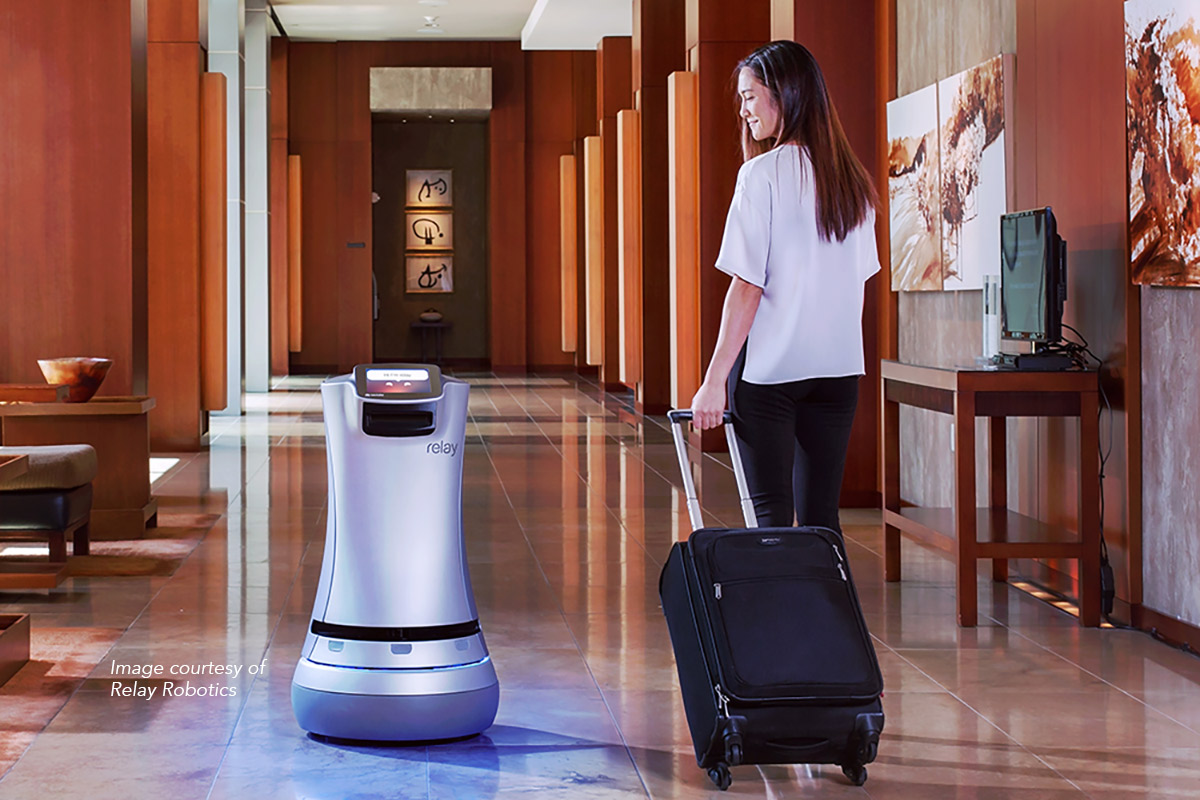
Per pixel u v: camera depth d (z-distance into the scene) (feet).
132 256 25.66
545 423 42.63
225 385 34.78
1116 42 15.67
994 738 11.50
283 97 64.54
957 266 20.42
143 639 15.02
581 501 26.12
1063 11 17.10
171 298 33.94
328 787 10.15
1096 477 15.70
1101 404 16.31
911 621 16.14
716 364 10.38
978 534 16.51
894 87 24.06
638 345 45.60
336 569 11.28
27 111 25.38
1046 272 15.74
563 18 56.70
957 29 21.01
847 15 24.79
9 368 25.45
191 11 33.94
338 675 11.15
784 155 10.21
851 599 10.12
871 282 25.22
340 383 11.03
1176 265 14.23
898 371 17.89
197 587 17.93
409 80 68.69
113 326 25.61
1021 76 18.42
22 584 17.19
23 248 25.44
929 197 21.68
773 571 10.10
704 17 34.55
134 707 12.32
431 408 11.03
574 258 66.90
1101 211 16.20
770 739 9.76
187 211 33.94
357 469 11.10
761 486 10.50
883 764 10.78
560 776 10.44
